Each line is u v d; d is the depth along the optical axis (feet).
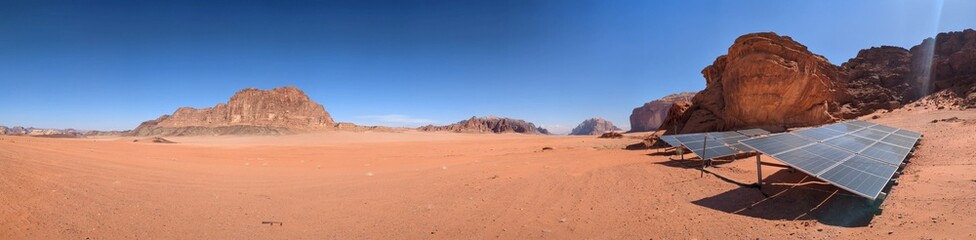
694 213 34.24
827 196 35.35
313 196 47.16
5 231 27.81
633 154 91.45
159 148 131.64
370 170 77.51
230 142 326.24
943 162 45.52
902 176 41.52
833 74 128.77
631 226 31.96
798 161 35.24
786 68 101.86
